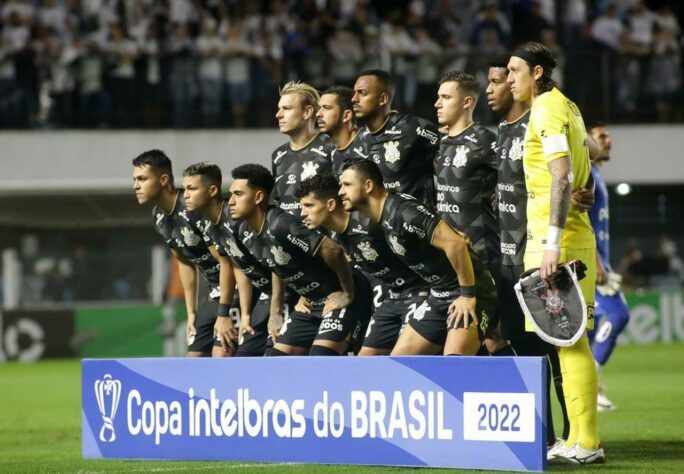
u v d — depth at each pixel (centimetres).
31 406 2417
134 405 1433
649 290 4150
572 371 1275
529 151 1290
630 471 1220
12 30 4194
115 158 4184
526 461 1182
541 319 1244
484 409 1208
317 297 1551
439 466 1234
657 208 4278
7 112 4188
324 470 1262
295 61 4097
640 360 3262
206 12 4228
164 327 3875
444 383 1230
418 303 1413
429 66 3978
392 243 1341
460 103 1484
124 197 4172
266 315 1655
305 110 1620
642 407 2038
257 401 1348
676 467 1255
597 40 4300
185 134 4162
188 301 1759
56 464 1412
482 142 1472
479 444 1210
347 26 4116
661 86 4219
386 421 1266
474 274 1347
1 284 3962
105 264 4056
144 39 4188
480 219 1485
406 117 1558
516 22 4219
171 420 1406
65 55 4188
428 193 1577
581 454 1271
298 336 1568
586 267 1277
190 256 1703
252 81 4141
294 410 1324
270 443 1339
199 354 1762
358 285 1527
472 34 4197
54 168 4184
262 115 4159
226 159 4159
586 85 4188
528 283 1250
